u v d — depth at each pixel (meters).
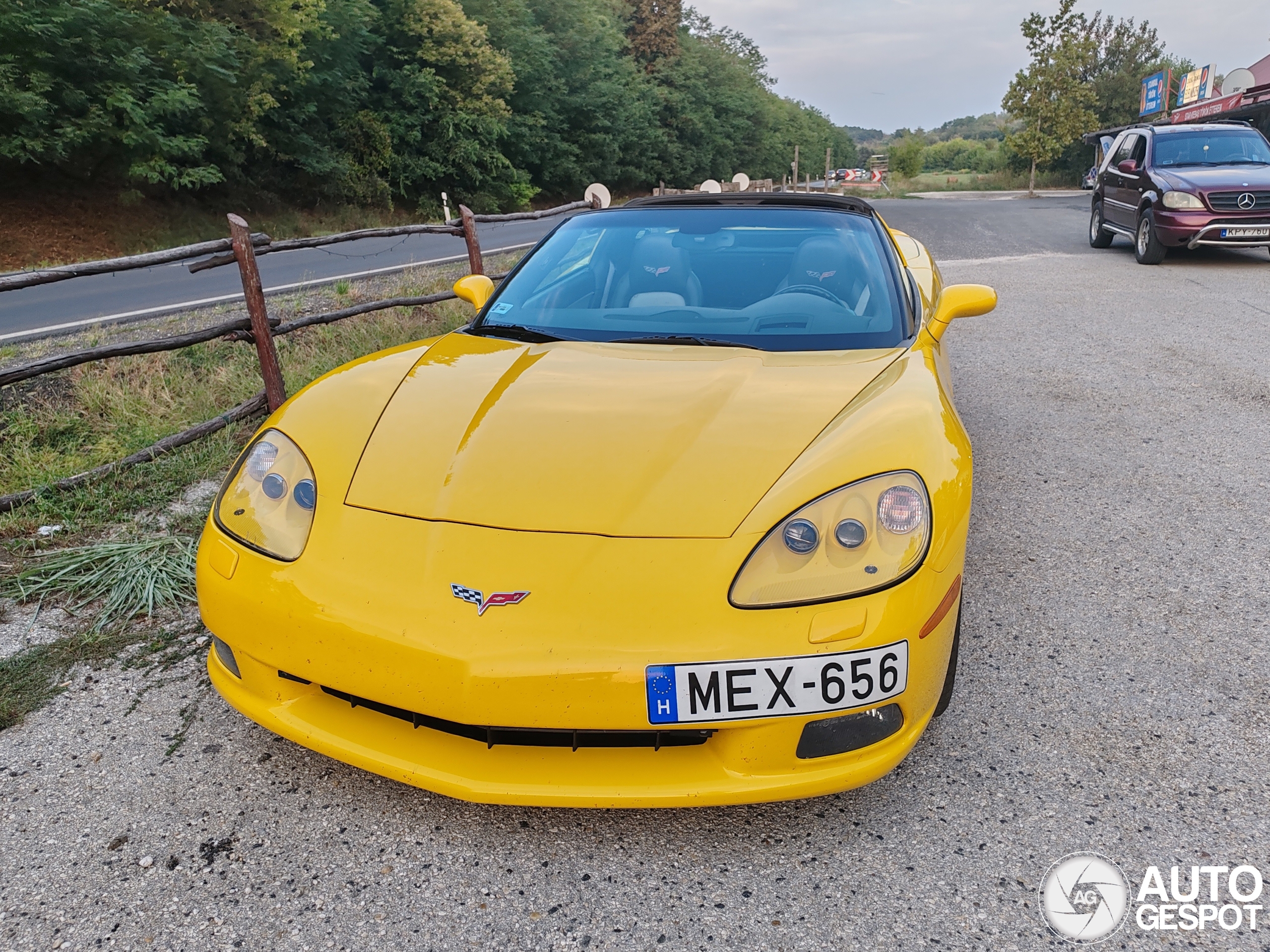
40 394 4.32
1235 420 4.36
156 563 2.75
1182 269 9.71
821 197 3.11
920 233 14.39
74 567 2.74
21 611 2.55
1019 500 3.46
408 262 10.58
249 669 1.75
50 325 6.74
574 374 2.11
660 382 2.03
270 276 9.68
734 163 55.28
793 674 1.51
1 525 3.03
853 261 2.67
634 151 41.38
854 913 1.52
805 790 1.56
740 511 1.61
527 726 1.51
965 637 2.45
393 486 1.75
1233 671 2.25
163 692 2.17
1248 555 2.92
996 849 1.66
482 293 2.87
